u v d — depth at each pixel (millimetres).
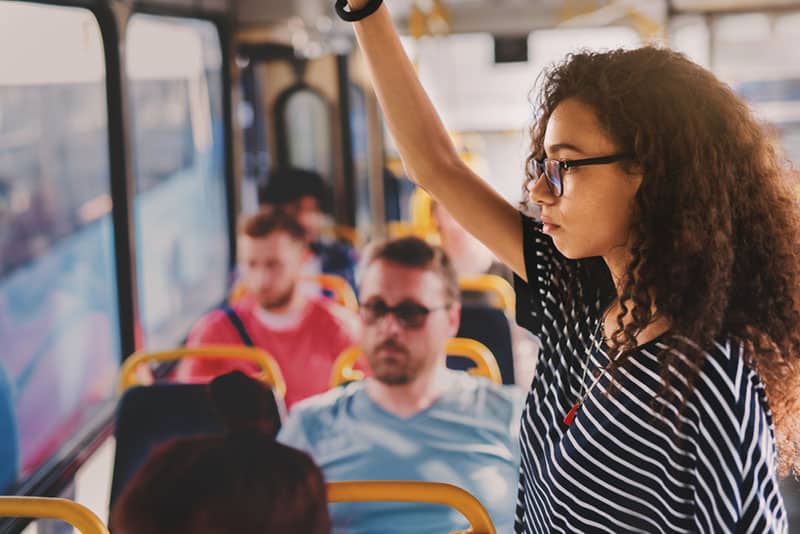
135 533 2184
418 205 5961
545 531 1321
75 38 3676
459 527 2793
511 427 3018
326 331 4422
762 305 1165
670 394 1116
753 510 1117
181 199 5055
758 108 1223
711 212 1125
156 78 4664
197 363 4348
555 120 1179
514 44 5977
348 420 3053
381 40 1443
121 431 3068
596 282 1294
